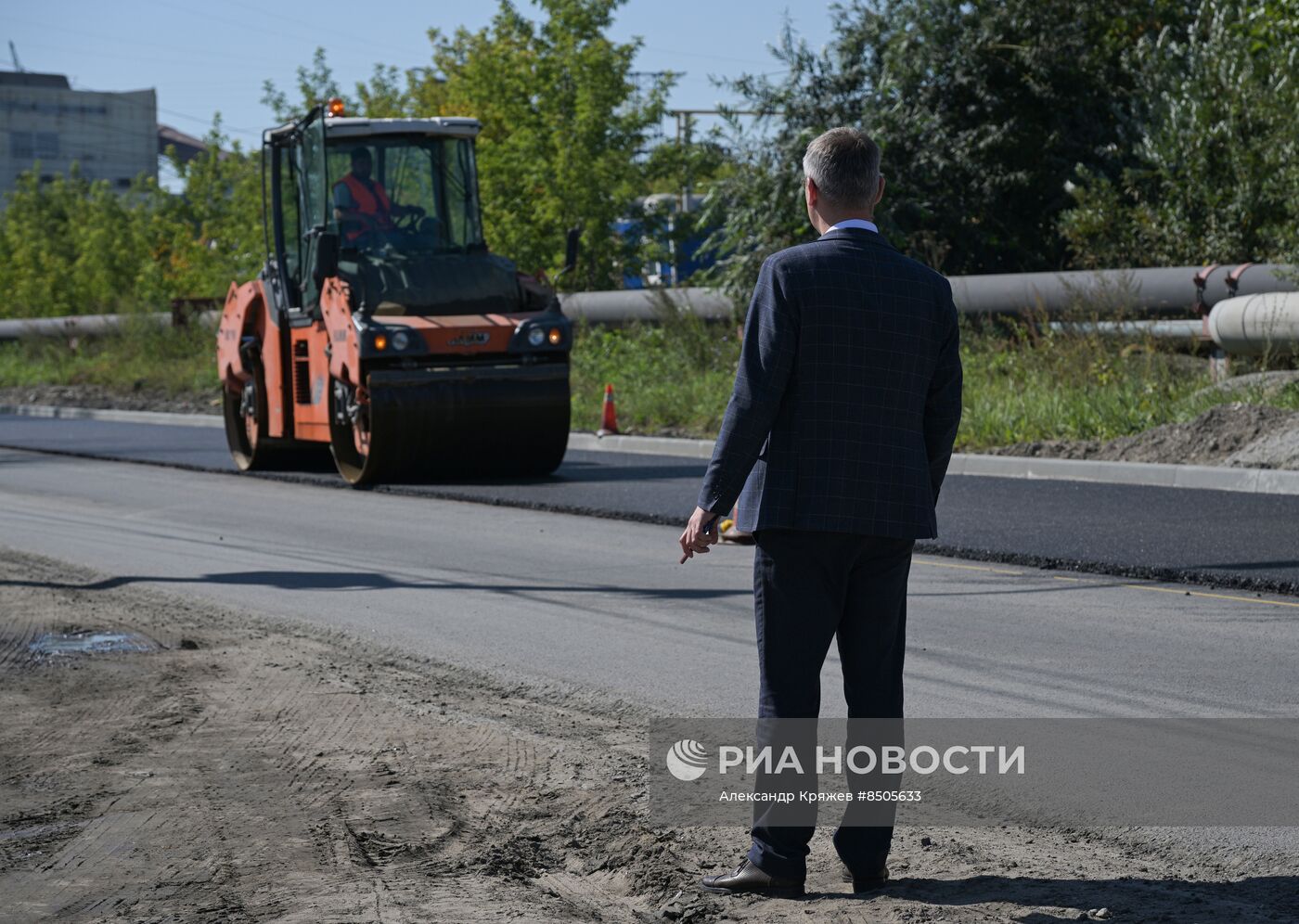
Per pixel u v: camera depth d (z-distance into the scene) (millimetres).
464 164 35219
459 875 9289
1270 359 38062
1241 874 9266
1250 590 19297
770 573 8602
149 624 17984
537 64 71875
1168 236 48094
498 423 32750
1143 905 8539
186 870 9359
